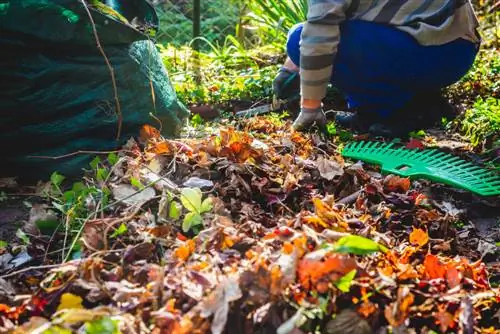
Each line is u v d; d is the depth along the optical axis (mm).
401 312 786
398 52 1578
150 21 1539
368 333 783
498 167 1419
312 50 1516
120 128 1309
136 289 825
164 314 752
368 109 1717
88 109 1326
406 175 1370
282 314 778
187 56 2508
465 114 1752
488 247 1114
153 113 1438
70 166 1321
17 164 1298
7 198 1273
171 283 825
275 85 1838
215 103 2002
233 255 904
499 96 1993
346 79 1667
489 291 903
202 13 3479
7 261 1027
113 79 1257
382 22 1572
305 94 1575
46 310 848
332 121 1821
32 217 1127
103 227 1009
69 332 740
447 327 822
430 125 1752
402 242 1067
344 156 1482
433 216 1154
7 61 1223
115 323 743
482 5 2928
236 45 2697
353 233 996
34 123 1279
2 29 1201
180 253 903
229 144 1274
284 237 904
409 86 1669
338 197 1234
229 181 1205
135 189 1147
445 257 1021
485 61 2254
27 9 1210
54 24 1237
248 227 1011
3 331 775
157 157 1257
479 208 1286
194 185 1177
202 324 747
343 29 1599
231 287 760
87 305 853
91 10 1275
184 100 1984
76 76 1297
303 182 1234
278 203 1158
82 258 940
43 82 1260
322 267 776
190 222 1036
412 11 1566
